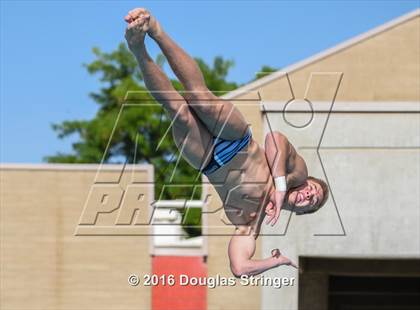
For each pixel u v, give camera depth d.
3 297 39.28
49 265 39.34
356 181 37.88
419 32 39.28
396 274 44.72
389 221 38.00
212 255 38.84
